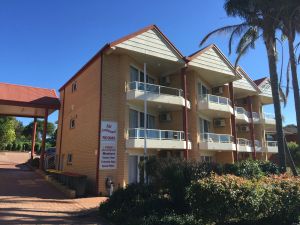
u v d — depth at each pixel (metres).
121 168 19.19
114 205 11.94
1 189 17.53
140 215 10.63
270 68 19.78
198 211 9.20
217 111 26.39
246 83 33.47
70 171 23.55
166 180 11.87
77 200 15.85
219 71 26.02
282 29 20.25
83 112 22.36
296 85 19.72
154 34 21.80
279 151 19.20
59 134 27.72
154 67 23.77
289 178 11.27
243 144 31.61
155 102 21.58
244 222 9.64
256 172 14.16
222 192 8.77
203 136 25.17
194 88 25.02
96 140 19.39
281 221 9.99
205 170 12.10
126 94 20.22
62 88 28.16
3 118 45.28
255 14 20.27
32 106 26.67
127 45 20.23
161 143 20.98
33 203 14.17
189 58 23.70
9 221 10.29
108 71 20.23
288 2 18.14
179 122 23.91
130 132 20.05
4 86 27.58
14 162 36.16
